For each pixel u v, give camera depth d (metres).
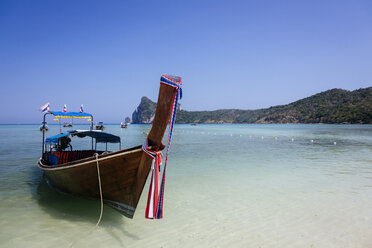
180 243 4.81
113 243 4.86
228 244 4.73
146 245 4.76
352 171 11.05
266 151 18.94
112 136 8.95
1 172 11.35
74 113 9.78
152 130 4.81
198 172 11.01
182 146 23.12
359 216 5.95
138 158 5.25
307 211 6.32
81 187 6.70
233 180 9.54
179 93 4.21
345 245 4.64
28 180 9.86
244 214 6.20
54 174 7.30
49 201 7.34
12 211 6.55
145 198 7.78
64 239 5.04
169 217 6.09
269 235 5.07
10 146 22.64
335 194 7.67
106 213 6.45
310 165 12.66
